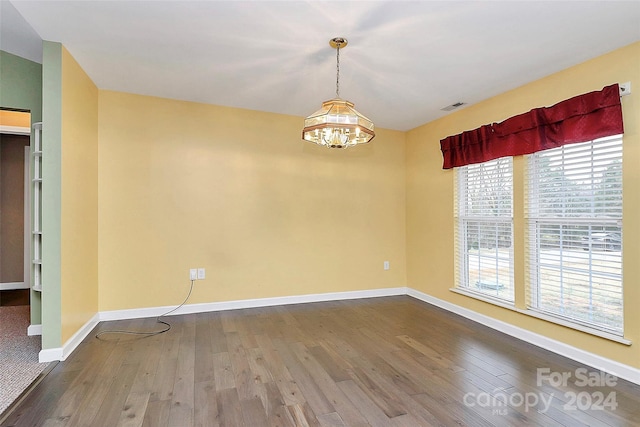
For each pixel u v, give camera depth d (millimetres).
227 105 4012
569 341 2811
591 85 2725
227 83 3369
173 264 3826
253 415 1988
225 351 2881
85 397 2158
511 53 2686
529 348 2992
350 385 2336
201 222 3928
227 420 1940
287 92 3578
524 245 3213
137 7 2166
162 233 3781
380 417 1976
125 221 3648
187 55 2812
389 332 3377
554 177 3002
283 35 2480
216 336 3217
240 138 4098
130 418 1950
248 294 4148
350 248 4676
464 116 3979
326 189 4543
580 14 2168
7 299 4793
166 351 2867
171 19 2299
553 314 2986
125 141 3648
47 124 2602
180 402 2113
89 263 3281
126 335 3209
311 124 2297
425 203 4598
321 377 2445
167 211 3799
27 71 3020
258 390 2262
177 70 3088
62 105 2658
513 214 3336
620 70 2535
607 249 2623
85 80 3148
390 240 4910
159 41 2588
